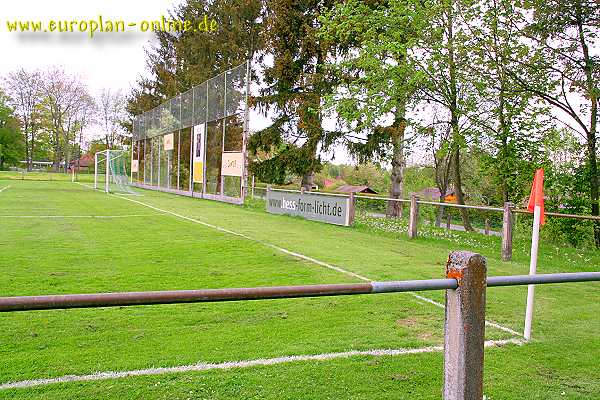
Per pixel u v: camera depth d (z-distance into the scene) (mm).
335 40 19250
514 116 12914
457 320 2055
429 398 3072
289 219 14664
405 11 13109
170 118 29062
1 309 1541
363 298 5473
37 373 3248
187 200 22562
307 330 4332
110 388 3051
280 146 23484
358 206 14781
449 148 13758
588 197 12680
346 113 14094
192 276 6359
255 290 1839
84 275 6199
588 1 11688
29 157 62969
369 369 3484
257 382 3205
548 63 12508
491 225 16609
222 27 31156
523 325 4781
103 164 58812
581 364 3824
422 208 18172
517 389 3314
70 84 58344
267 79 22828
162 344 3865
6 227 10906
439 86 13844
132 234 10305
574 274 2498
